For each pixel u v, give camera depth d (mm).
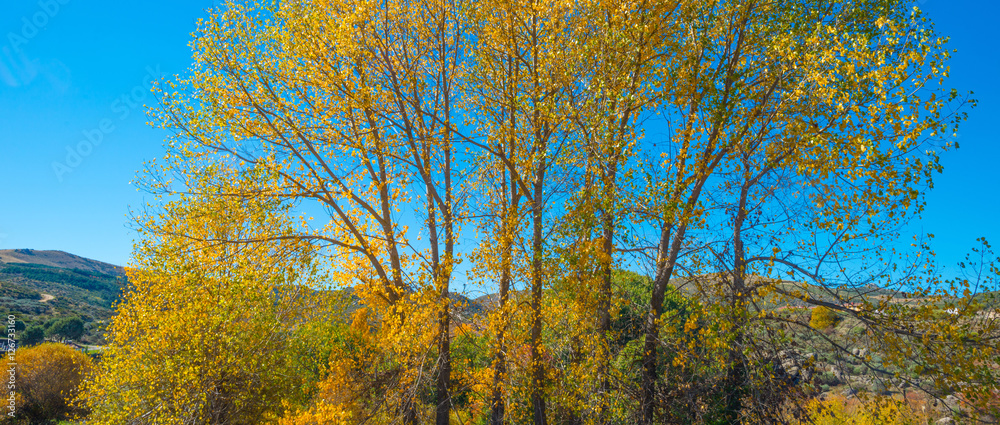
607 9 9180
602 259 8906
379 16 11000
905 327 7164
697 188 8922
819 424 8742
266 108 10477
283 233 12328
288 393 14359
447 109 11453
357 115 11164
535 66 9820
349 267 12359
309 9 10164
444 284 9609
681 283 9289
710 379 8852
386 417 9961
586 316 9000
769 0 8633
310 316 14703
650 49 9102
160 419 12289
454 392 10398
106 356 13742
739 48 8898
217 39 10188
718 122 8180
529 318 9289
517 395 9633
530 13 9539
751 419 8406
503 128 9789
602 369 8820
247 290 10266
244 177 10133
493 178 11719
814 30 7840
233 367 13031
